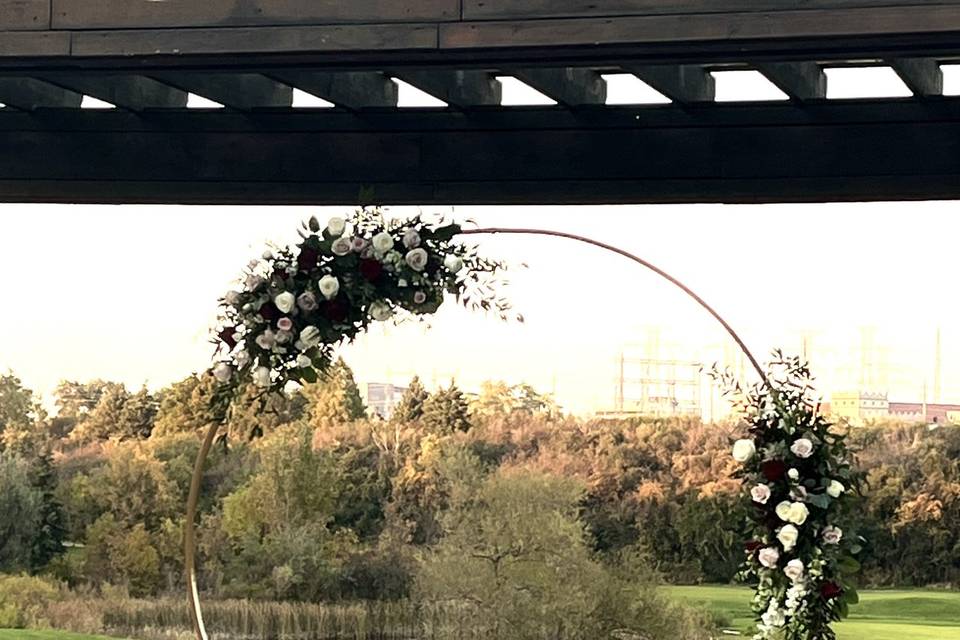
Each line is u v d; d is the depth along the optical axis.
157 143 6.50
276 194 6.39
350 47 4.30
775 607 5.19
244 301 5.19
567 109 6.11
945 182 5.70
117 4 4.48
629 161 6.05
